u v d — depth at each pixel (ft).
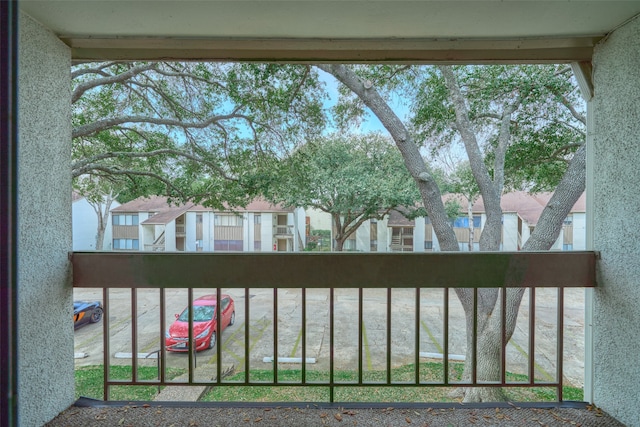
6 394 2.15
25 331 4.67
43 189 4.99
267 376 11.99
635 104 4.86
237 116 12.28
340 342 13.47
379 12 4.89
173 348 12.60
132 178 12.28
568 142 11.64
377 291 17.94
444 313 5.55
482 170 12.21
